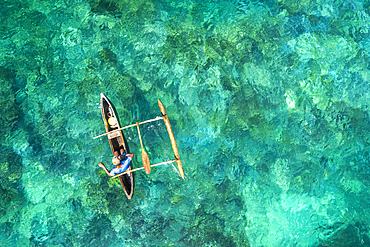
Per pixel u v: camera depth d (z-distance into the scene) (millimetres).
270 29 16797
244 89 16031
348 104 16844
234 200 14906
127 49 15477
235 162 15344
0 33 14945
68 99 14875
